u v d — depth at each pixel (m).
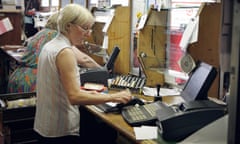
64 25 1.85
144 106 1.88
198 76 1.88
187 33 2.09
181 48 2.26
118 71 3.01
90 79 2.44
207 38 2.05
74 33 1.88
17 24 4.72
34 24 5.04
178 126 1.43
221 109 1.49
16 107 2.51
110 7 3.20
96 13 3.40
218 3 2.03
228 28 0.79
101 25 3.32
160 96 2.12
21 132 2.54
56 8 5.07
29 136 2.56
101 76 2.48
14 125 2.52
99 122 2.54
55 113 1.88
